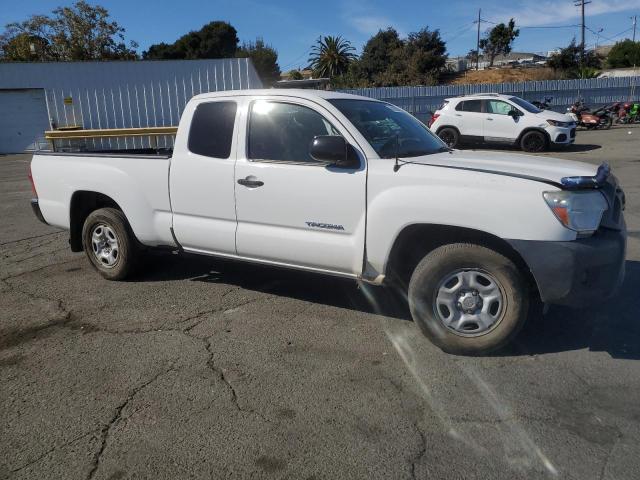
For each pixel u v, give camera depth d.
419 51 52.94
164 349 4.07
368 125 4.31
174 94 22.86
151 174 5.07
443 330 3.82
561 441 2.86
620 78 27.47
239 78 23.02
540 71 52.72
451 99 17.53
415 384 3.47
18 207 10.20
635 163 12.90
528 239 3.47
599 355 3.77
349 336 4.21
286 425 3.08
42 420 3.20
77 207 5.78
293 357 3.89
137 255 5.52
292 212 4.32
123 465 2.79
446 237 4.01
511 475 2.62
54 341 4.27
